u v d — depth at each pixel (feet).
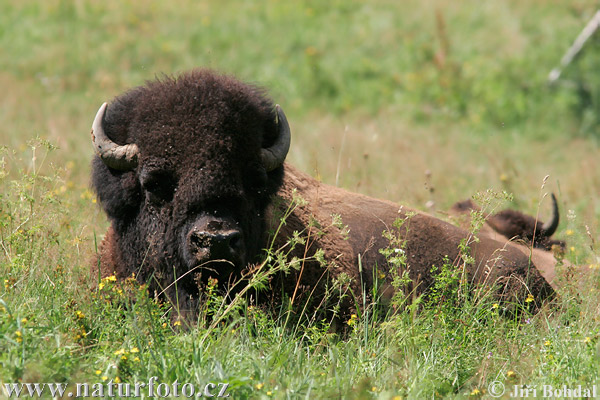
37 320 52.65
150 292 64.34
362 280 71.77
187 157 59.72
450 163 149.18
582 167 151.53
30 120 146.72
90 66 223.71
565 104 222.48
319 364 55.52
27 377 45.16
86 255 69.56
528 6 278.87
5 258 62.18
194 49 242.99
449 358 56.59
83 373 48.06
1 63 221.05
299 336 62.69
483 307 66.39
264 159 63.98
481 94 228.22
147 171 60.44
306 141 152.25
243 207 61.26
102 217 80.43
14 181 67.56
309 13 271.90
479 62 243.40
